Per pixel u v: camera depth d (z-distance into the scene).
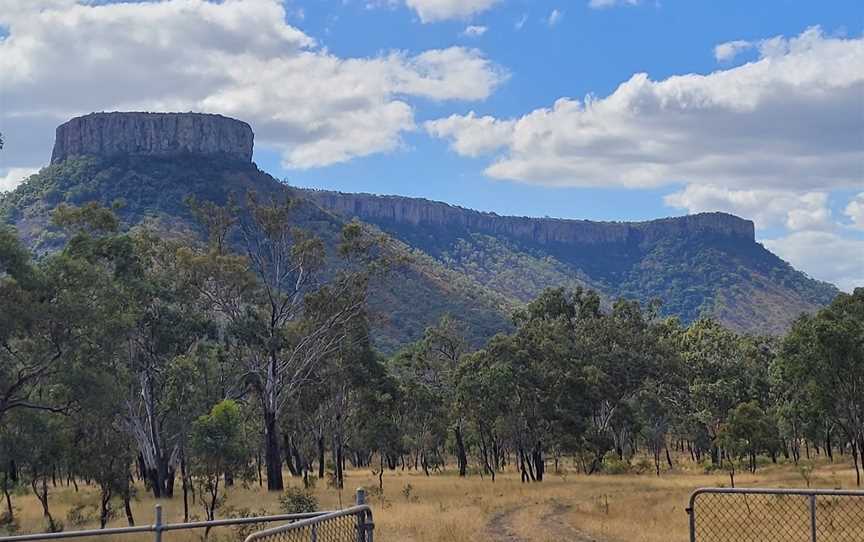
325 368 52.72
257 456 57.00
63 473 45.72
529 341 56.72
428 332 73.50
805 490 9.93
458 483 46.94
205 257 42.19
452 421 63.69
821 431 66.12
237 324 43.19
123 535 23.02
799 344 43.16
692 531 10.56
